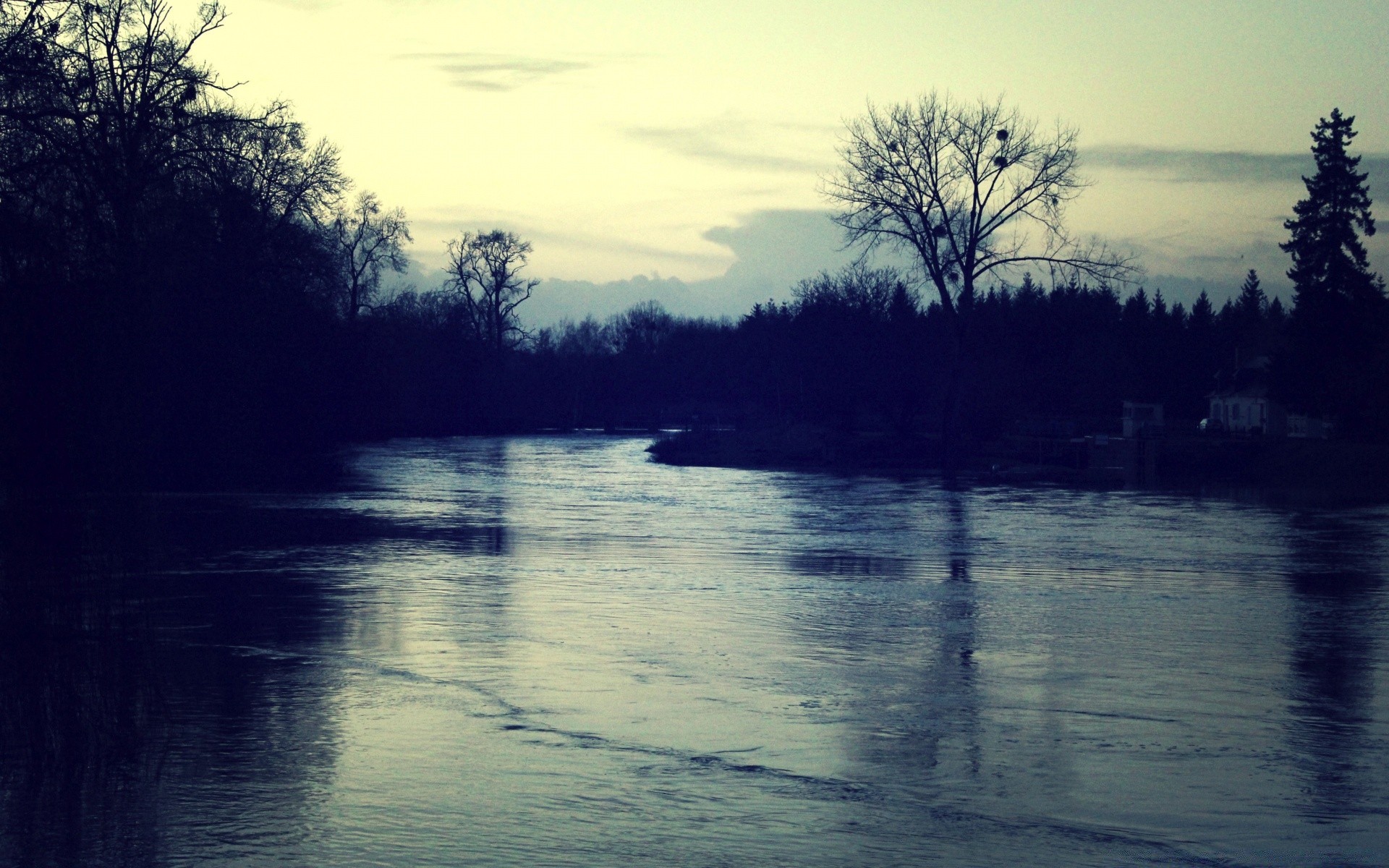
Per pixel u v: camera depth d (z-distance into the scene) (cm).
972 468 6562
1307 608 1934
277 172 5109
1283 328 7856
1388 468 5725
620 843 830
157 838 832
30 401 1273
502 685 1324
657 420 13738
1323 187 7262
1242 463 6344
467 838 840
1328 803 930
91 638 1201
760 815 892
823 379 9069
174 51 3534
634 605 1903
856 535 3070
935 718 1193
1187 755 1065
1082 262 6331
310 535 2942
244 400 4578
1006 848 827
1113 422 10019
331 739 1095
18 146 1638
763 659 1481
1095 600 1995
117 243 1498
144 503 1330
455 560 2472
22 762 1012
